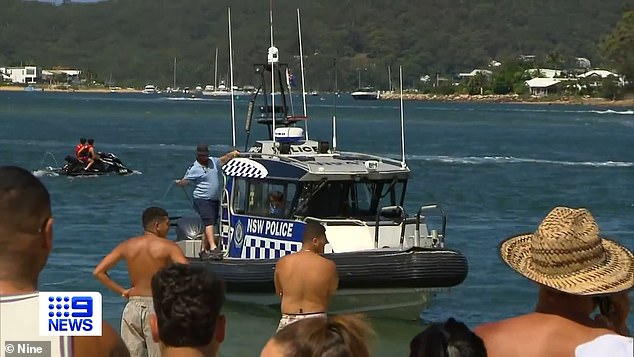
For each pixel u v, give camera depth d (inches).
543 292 367.9
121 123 6407.5
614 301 390.9
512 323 367.9
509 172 3090.6
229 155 1137.4
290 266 730.8
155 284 336.2
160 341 337.7
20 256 309.6
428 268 994.1
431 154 3905.0
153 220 733.3
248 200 1104.2
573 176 2987.2
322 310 733.9
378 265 997.2
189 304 331.3
